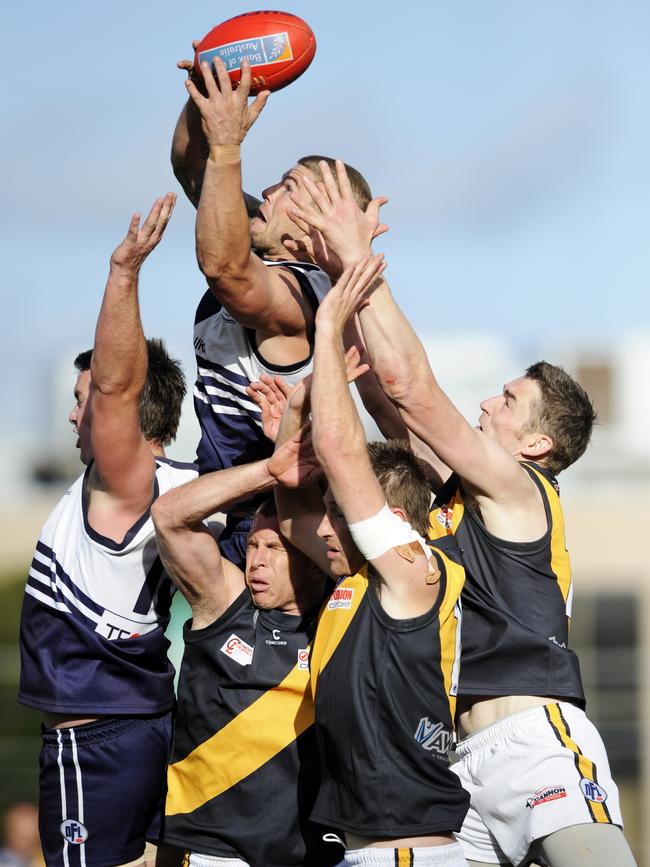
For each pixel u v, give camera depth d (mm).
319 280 14617
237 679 13953
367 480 12531
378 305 13359
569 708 14703
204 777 14062
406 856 12469
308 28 13930
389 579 12555
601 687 63688
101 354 13422
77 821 14914
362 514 12516
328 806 12906
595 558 67250
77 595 14789
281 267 14477
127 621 14828
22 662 15141
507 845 14641
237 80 13773
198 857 14023
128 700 14930
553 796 14102
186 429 59625
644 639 65250
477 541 14602
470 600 14555
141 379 13711
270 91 13875
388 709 12516
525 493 14391
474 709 14977
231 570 14250
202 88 14141
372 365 13461
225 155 12984
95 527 14562
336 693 12680
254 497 15133
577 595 66625
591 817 13961
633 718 62969
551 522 14703
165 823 14242
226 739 13961
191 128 15281
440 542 14391
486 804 14719
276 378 13977
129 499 14430
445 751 12844
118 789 14883
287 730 13875
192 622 14367
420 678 12594
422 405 13461
